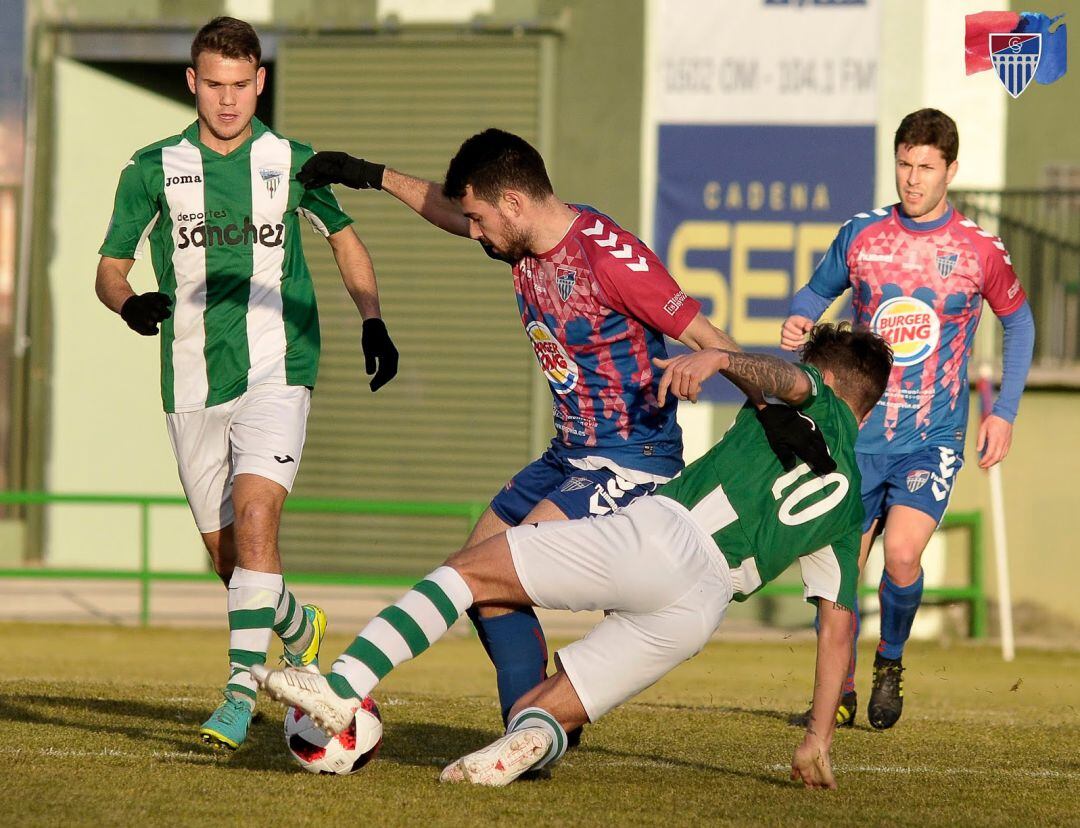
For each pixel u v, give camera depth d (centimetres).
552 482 1773
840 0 5025
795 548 1549
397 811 1400
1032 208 4944
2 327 5709
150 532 5922
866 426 2427
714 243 5116
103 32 5541
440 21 5309
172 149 1850
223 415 1861
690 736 2092
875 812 1512
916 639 4847
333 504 4534
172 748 1753
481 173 1619
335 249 1953
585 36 5212
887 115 5003
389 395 5378
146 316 1681
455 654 4047
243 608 1719
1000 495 4444
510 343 5312
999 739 2205
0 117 5656
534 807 1448
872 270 2438
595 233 1625
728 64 5100
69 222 5684
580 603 1538
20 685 2420
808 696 3119
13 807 1367
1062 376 4712
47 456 5694
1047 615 4803
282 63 5416
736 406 5106
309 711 1477
